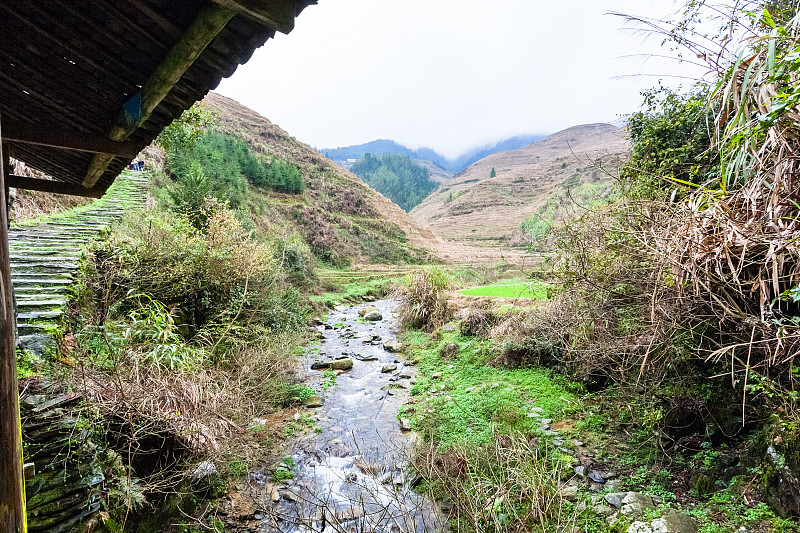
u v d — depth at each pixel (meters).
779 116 2.10
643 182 4.39
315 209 24.58
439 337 8.36
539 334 5.98
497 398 5.16
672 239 2.71
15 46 1.79
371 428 5.12
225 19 1.40
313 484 3.96
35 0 1.50
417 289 9.83
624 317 3.58
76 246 5.51
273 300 7.62
